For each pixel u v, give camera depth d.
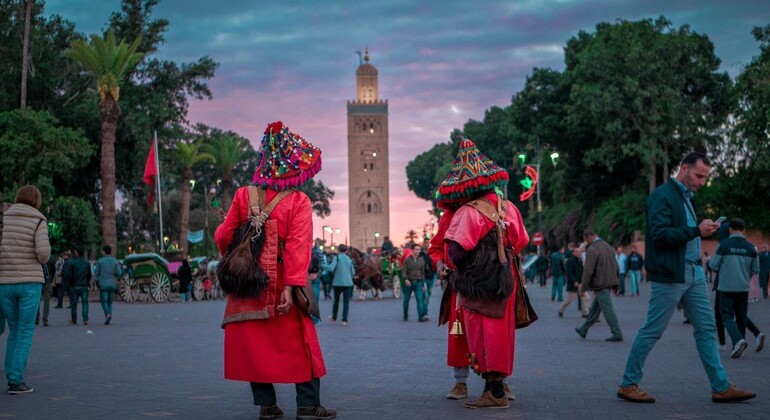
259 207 6.74
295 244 6.63
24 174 44.53
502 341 7.36
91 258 50.50
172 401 8.14
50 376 10.30
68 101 54.03
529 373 10.47
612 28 59.75
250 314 6.60
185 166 62.75
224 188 72.00
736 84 45.56
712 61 59.12
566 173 66.94
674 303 7.86
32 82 52.50
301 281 6.58
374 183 172.12
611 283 15.46
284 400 8.22
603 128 57.56
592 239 15.66
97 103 53.09
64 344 15.30
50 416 7.24
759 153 45.19
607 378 9.95
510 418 7.06
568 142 66.44
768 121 43.34
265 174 6.85
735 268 12.50
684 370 10.62
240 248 6.62
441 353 13.28
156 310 29.33
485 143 100.00
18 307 8.83
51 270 31.53
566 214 68.00
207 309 29.78
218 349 14.18
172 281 40.31
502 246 7.39
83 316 21.98
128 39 55.00
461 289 7.36
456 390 8.25
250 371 6.62
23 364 8.76
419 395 8.55
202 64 56.66
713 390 7.93
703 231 7.66
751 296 30.02
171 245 88.31
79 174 56.41
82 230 47.03
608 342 15.31
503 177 7.50
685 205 8.01
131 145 56.28
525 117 68.81
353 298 37.75
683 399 8.12
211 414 7.35
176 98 57.62
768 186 46.12
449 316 8.09
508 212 7.58
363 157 172.50
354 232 171.88
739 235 12.67
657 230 7.80
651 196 8.05
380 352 13.48
